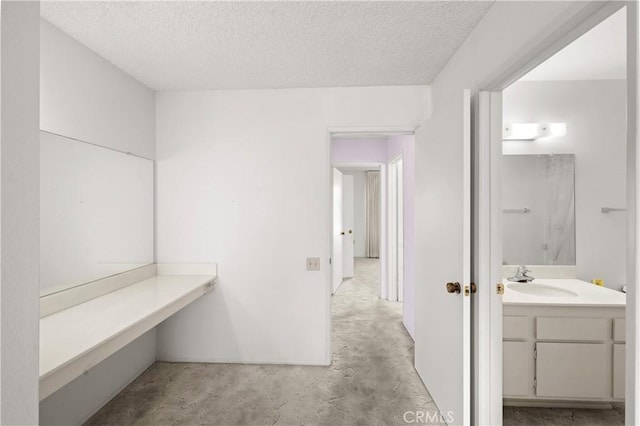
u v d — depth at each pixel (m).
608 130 2.51
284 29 1.90
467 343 1.75
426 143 2.42
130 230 2.54
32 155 0.62
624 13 1.71
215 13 1.74
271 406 2.19
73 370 1.35
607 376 1.99
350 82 2.68
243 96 2.83
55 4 1.65
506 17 1.51
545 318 2.01
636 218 0.85
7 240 0.57
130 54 2.20
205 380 2.53
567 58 2.19
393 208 4.73
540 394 2.03
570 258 2.55
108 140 2.30
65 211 1.94
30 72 0.62
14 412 0.58
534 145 2.59
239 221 2.84
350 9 1.70
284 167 2.81
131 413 2.12
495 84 1.71
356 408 2.17
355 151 4.96
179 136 2.87
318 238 2.79
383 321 3.86
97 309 1.93
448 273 1.97
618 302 1.98
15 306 0.58
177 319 2.87
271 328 2.83
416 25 1.84
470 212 1.92
